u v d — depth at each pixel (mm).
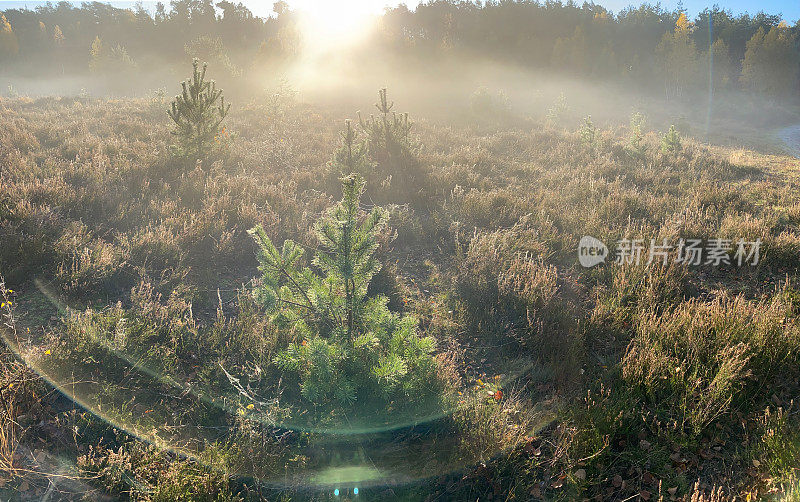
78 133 11320
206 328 4219
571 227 7234
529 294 4891
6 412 2844
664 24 74688
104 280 4602
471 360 4215
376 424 3219
